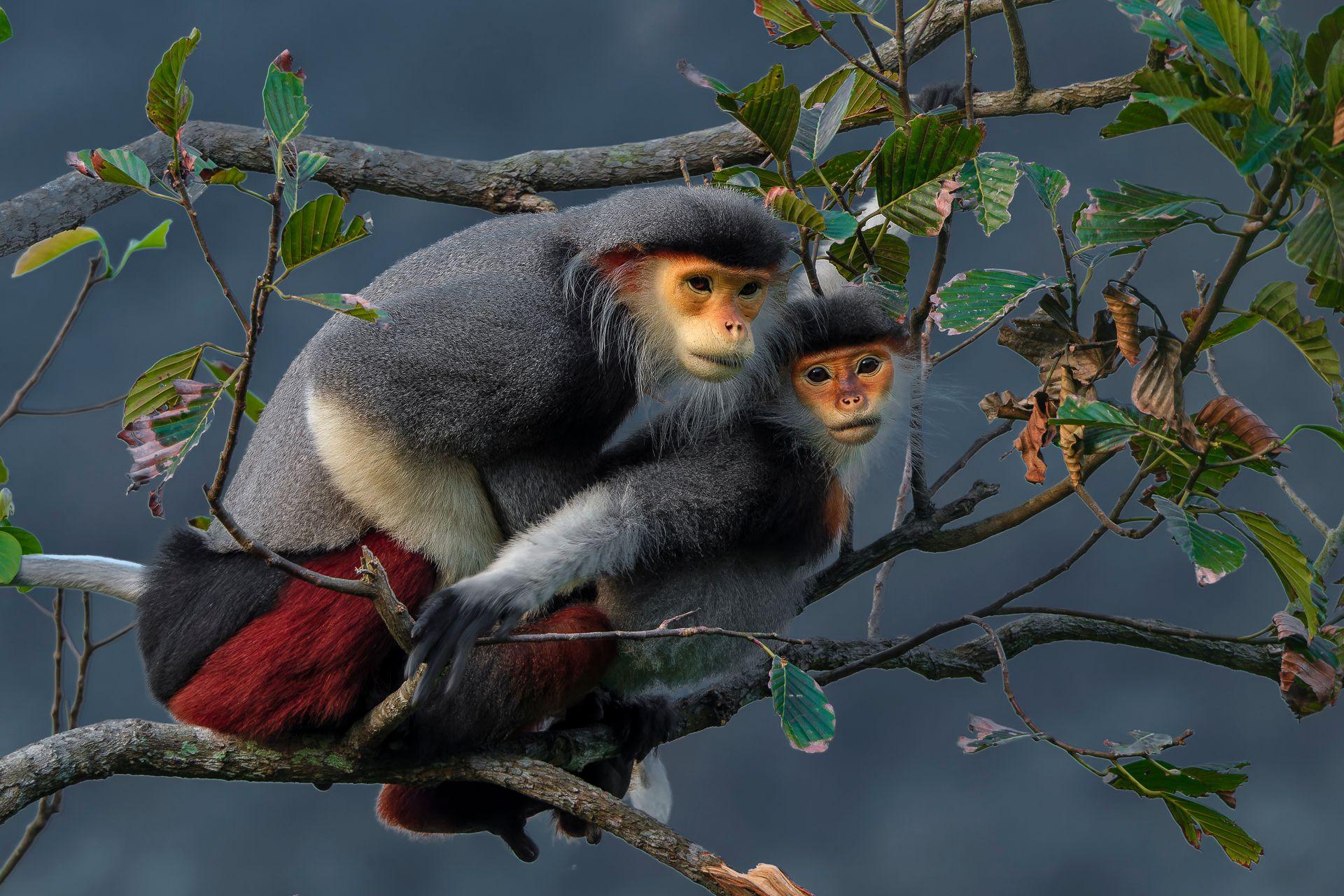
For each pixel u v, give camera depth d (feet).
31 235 38.75
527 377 27.45
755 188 31.91
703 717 31.42
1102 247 26.63
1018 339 26.99
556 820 32.99
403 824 32.01
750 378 31.78
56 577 30.25
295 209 19.62
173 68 19.33
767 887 21.66
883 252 31.27
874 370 31.58
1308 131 20.71
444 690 25.73
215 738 26.30
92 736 24.89
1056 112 35.47
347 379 26.99
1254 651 32.45
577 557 27.61
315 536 27.94
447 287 28.43
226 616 27.20
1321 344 24.39
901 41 27.78
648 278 29.86
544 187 40.24
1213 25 21.04
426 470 27.37
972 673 32.35
